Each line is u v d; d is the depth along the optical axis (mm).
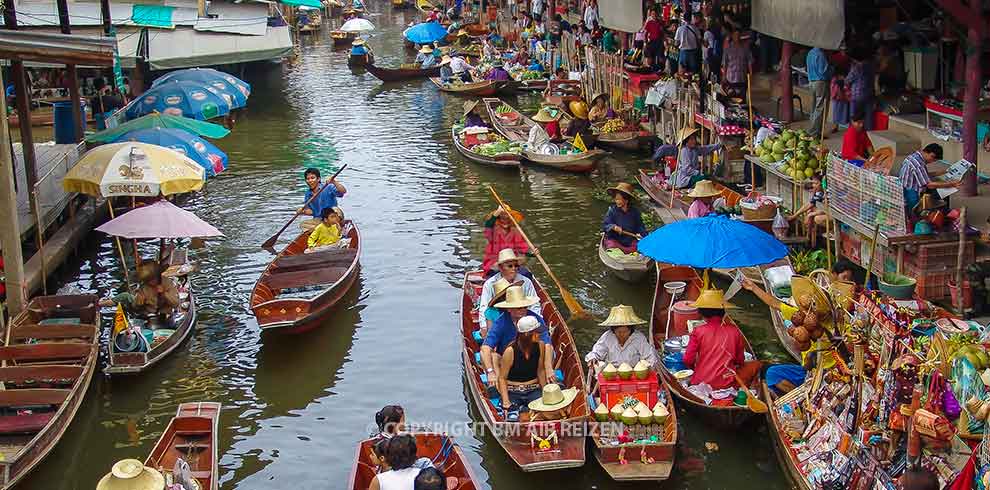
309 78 39938
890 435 9461
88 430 12547
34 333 13711
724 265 12461
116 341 13531
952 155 16078
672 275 15578
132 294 15891
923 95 17688
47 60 14352
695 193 17250
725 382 11664
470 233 19703
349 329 15219
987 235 12789
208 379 13703
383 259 18281
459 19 57219
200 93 25062
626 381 11062
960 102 16469
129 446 12195
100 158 15945
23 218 17719
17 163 21250
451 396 13055
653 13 26688
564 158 23469
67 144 23250
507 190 22625
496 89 34969
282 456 11805
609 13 27531
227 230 20281
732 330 11734
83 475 11617
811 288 10875
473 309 14938
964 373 8844
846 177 14039
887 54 18797
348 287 16062
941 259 12789
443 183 23500
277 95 36094
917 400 9117
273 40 35312
